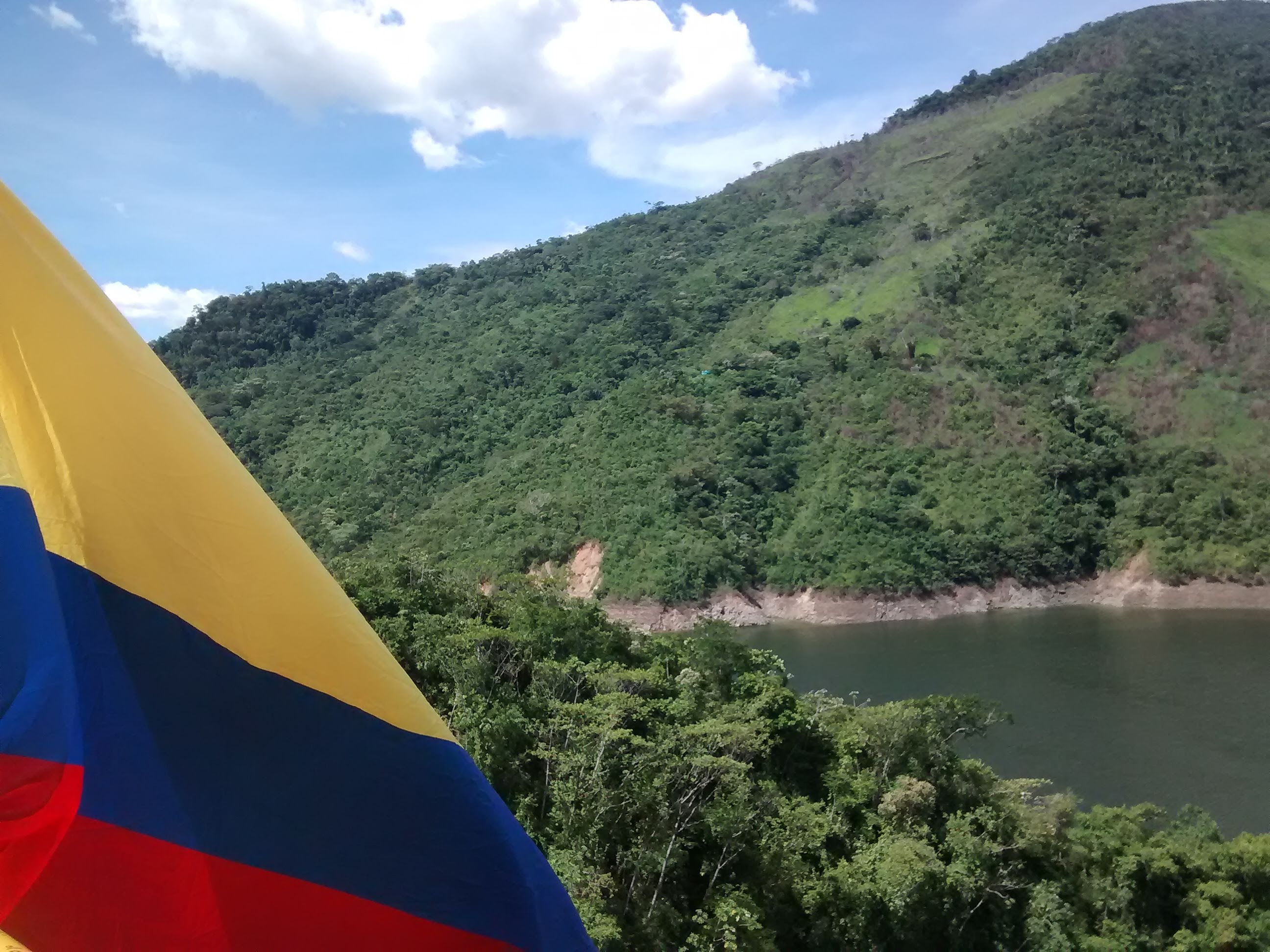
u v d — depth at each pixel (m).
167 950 3.65
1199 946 38.31
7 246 3.90
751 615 96.56
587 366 140.12
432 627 35.12
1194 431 115.50
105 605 3.79
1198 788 49.91
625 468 110.62
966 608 99.44
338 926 3.82
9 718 3.48
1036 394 122.50
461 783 4.08
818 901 31.33
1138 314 130.38
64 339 3.91
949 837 37.31
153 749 3.76
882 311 142.50
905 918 32.91
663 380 128.62
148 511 3.89
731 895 27.66
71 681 3.64
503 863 4.05
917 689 68.56
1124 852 41.56
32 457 3.82
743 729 32.41
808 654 81.50
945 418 119.31
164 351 160.38
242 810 3.80
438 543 102.31
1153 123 168.25
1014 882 37.62
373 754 3.98
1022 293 139.50
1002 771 52.34
